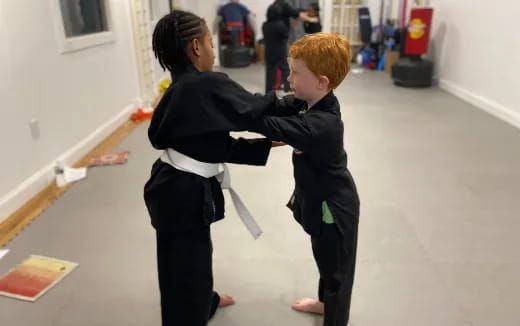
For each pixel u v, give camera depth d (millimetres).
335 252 1240
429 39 5984
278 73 5324
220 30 7590
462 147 3445
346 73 1080
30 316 1643
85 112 3447
